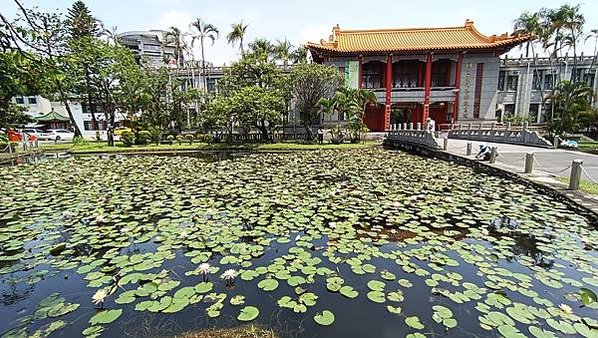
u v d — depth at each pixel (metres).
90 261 4.32
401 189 8.38
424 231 5.34
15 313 3.28
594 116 20.92
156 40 43.06
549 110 30.61
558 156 12.92
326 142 23.84
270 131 24.22
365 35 30.72
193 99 27.92
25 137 21.73
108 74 25.14
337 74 23.94
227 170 11.98
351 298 3.43
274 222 5.77
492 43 26.28
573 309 3.23
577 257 4.37
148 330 2.96
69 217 6.23
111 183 9.61
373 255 4.42
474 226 5.61
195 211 6.52
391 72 28.12
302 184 9.14
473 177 10.05
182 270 4.08
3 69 2.88
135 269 4.05
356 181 9.52
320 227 5.47
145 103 25.08
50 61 3.14
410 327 2.96
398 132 21.44
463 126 27.17
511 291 3.52
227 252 4.57
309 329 2.96
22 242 5.00
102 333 2.93
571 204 6.59
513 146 16.92
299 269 4.02
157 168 12.77
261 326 3.00
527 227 5.52
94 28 29.23
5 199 7.68
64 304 3.37
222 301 3.38
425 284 3.70
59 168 13.16
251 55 24.17
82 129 36.62
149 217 6.20
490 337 2.81
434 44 27.73
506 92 31.05
